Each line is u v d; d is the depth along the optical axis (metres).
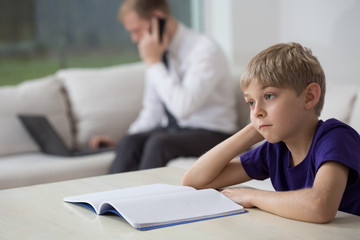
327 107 2.07
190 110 2.39
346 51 2.96
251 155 1.21
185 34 2.59
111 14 3.47
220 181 1.19
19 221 0.94
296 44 1.03
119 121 2.93
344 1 2.94
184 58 2.58
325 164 0.92
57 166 2.30
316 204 0.87
